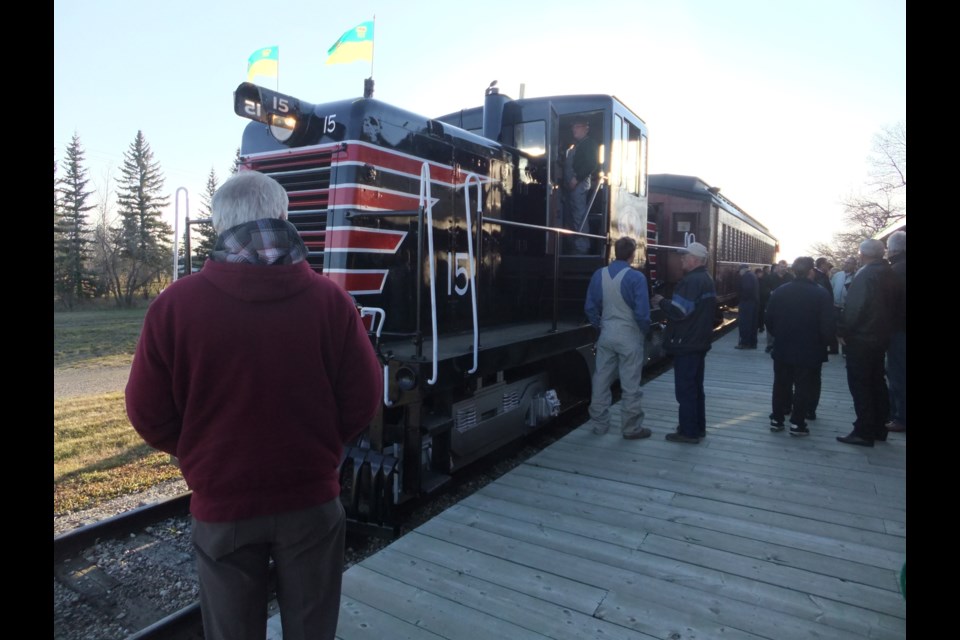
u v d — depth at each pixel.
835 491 4.00
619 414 6.17
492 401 4.64
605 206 5.87
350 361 1.66
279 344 1.49
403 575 2.90
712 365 9.31
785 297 5.25
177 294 1.48
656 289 9.02
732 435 5.35
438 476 3.78
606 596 2.72
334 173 3.82
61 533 3.65
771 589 2.79
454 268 4.73
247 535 1.46
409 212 3.51
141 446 5.70
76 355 13.64
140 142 42.78
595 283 5.19
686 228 11.47
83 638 2.67
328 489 1.58
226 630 1.49
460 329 4.82
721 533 3.37
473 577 2.88
